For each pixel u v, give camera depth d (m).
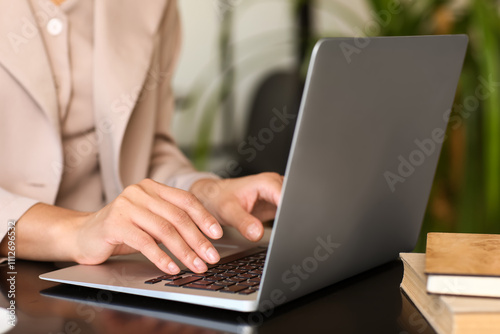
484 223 1.95
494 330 0.46
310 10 2.92
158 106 1.26
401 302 0.61
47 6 1.01
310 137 0.52
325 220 0.58
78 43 1.06
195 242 0.68
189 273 0.67
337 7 2.97
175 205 0.72
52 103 0.98
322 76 0.51
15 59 0.95
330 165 0.56
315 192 0.55
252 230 0.84
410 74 0.63
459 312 0.46
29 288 0.67
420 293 0.57
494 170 1.89
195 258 0.66
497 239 0.64
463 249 0.59
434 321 0.52
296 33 2.93
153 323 0.54
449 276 0.50
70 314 0.57
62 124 1.05
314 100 0.51
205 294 0.57
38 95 0.95
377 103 0.59
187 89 2.69
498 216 1.90
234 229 0.98
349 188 0.60
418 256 0.64
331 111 0.53
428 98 0.68
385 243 0.73
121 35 1.09
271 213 0.96
